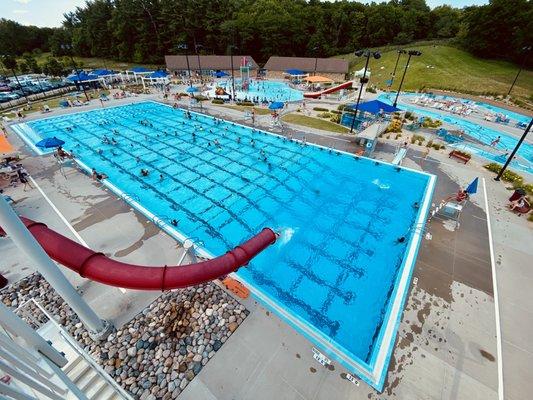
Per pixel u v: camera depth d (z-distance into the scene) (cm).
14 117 3108
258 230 1499
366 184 1914
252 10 8538
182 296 1007
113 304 981
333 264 1288
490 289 1099
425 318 978
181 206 1673
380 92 5003
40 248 636
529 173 2052
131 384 764
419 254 1271
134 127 2944
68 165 2028
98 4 7750
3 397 323
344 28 8781
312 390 766
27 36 9100
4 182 1767
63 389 518
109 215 1488
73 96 4197
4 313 464
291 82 5950
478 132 3036
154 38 7625
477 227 1450
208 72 6488
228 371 802
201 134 2766
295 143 2536
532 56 5759
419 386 783
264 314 963
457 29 8212
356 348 948
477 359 855
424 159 2217
